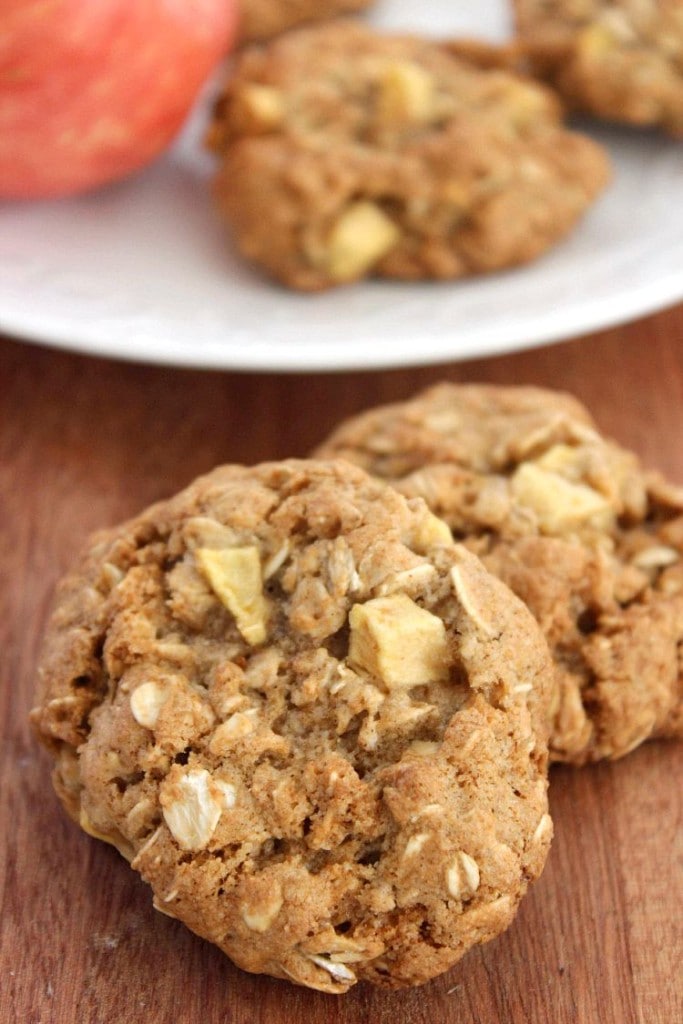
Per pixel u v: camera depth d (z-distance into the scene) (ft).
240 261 1.30
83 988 0.96
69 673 0.98
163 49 1.24
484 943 0.95
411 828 0.91
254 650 0.96
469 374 1.28
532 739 0.94
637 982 0.97
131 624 0.97
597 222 1.33
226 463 1.22
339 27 1.39
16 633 1.11
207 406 1.26
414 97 1.30
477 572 0.96
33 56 1.18
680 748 1.06
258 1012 0.95
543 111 1.34
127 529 1.02
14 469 1.21
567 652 1.02
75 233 1.31
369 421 1.12
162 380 1.27
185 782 0.92
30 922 0.98
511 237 1.26
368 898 0.91
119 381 1.27
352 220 1.25
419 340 1.20
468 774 0.92
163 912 0.95
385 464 1.09
